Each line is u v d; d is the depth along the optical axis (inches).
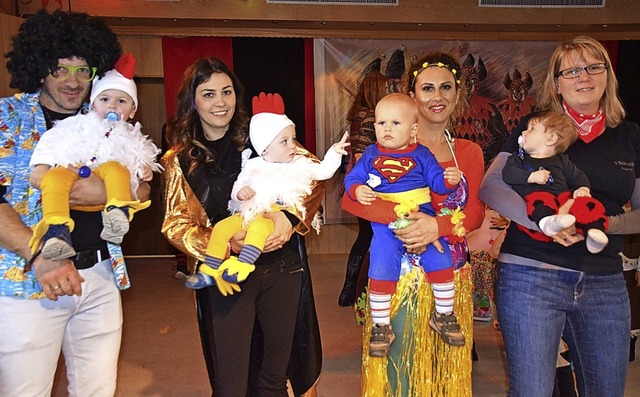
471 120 269.7
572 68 85.1
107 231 77.5
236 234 88.0
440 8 240.8
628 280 146.6
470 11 242.1
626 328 83.9
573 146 86.6
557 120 84.3
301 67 263.4
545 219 79.6
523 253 85.3
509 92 269.6
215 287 89.2
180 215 90.9
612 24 245.8
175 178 91.5
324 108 267.0
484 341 168.6
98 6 223.5
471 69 267.4
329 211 277.1
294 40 261.1
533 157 86.2
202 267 86.7
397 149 90.3
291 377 102.8
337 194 275.6
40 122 78.7
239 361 89.8
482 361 154.3
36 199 77.7
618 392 84.7
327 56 263.0
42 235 72.1
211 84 88.7
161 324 183.5
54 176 75.0
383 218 88.6
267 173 89.1
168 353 159.8
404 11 239.3
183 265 238.7
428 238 87.5
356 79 265.6
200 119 92.6
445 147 96.9
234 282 84.0
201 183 91.7
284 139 90.4
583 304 83.4
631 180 85.4
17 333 76.9
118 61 87.3
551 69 89.1
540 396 83.7
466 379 97.2
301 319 99.7
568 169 83.9
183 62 254.5
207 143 93.4
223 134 94.5
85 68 80.7
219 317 89.3
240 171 92.8
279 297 93.0
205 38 255.1
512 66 267.9
